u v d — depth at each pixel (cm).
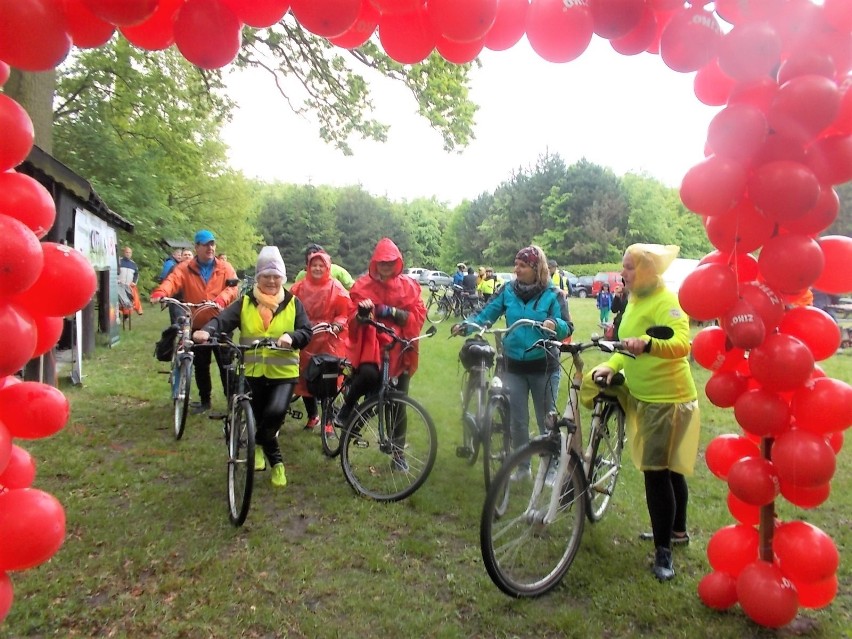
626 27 239
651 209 5303
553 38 242
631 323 327
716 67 267
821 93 224
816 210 245
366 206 6388
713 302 248
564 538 320
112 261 1123
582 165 5297
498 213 5888
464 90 1170
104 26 212
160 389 733
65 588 293
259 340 388
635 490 442
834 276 262
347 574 316
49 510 196
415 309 464
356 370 452
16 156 189
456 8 225
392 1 232
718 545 292
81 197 692
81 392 707
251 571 314
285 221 5956
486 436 404
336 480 444
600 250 5056
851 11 226
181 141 1923
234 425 381
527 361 420
